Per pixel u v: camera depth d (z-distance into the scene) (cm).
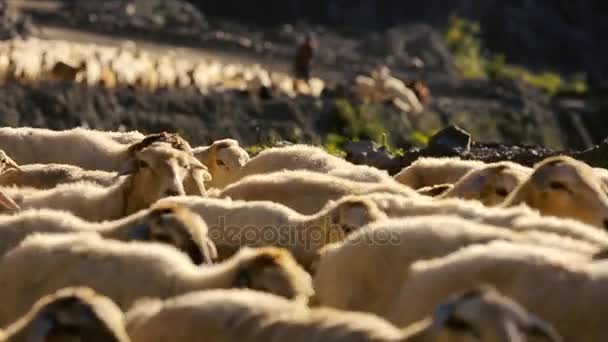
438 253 1597
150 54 10169
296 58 9650
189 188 2259
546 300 1417
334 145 4919
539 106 11231
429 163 2591
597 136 11106
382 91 8450
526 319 1216
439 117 9350
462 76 13975
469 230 1617
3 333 1375
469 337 1222
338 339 1297
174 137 2672
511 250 1484
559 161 1980
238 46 12700
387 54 14712
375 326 1313
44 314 1325
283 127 7338
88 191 2200
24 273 1641
